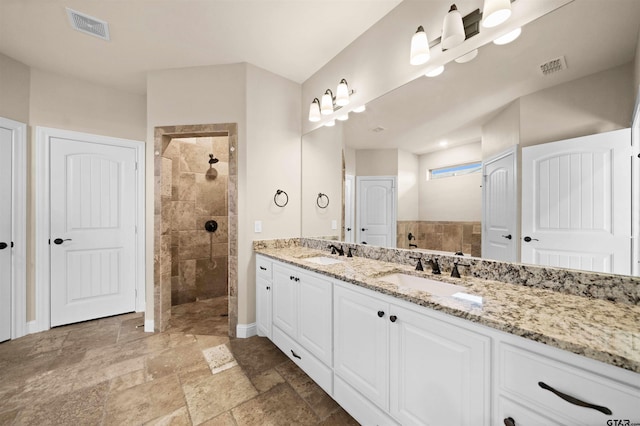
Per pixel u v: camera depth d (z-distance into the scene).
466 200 1.48
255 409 1.54
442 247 1.61
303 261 1.95
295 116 2.79
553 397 0.77
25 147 2.45
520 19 1.24
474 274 1.45
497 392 0.88
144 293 3.06
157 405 1.56
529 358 0.81
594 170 1.05
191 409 1.53
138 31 2.05
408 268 1.70
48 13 1.85
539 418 0.79
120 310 2.95
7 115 2.34
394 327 1.20
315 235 2.60
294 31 2.07
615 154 1.01
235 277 2.46
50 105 2.58
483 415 0.91
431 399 1.06
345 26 2.03
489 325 0.87
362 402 1.36
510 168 1.30
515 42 1.26
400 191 1.84
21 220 2.42
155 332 2.53
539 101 1.19
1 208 2.31
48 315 2.57
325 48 2.28
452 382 1.00
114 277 2.92
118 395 1.65
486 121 1.38
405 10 1.77
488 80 1.37
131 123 3.00
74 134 2.68
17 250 2.40
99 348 2.23
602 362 0.68
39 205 2.53
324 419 1.48
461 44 1.46
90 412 1.50
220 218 3.62
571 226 1.12
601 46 1.03
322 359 1.64
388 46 1.89
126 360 2.04
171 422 1.44
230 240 2.47
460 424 0.97
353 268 1.68
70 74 2.64
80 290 2.74
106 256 2.87
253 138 2.50
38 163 2.52
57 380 1.79
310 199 2.66
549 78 1.16
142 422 1.43
